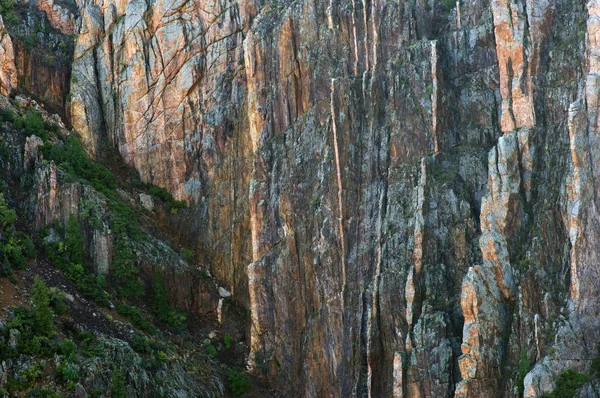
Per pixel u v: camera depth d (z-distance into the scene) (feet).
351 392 269.64
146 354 260.83
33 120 302.45
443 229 269.85
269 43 309.63
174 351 273.54
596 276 243.40
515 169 262.47
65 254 274.16
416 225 268.82
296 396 284.61
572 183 248.11
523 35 271.90
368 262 276.00
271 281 293.23
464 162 276.62
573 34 270.26
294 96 304.50
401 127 282.77
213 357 287.07
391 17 298.56
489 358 245.65
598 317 241.55
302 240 290.35
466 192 272.72
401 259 269.85
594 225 246.27
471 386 242.99
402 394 255.29
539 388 234.58
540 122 267.18
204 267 315.37
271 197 298.15
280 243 294.46
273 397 284.61
